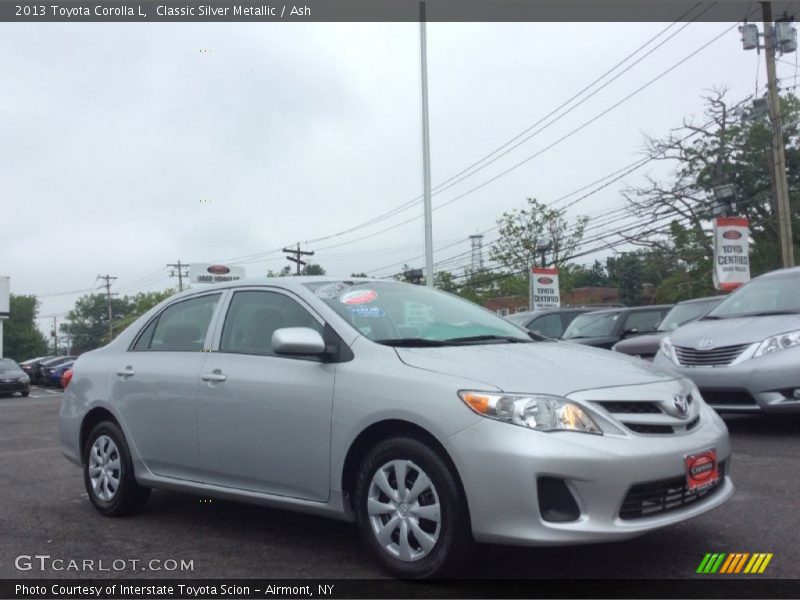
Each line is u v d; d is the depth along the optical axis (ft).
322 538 16.78
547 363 14.19
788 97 106.01
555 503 12.37
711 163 106.11
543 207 122.52
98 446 19.81
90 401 19.98
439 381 13.43
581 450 12.30
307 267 141.59
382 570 14.33
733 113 96.73
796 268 29.58
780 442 25.11
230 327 17.56
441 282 136.87
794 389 24.45
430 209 71.72
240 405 16.24
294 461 15.25
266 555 15.69
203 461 17.07
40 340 294.05
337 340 15.31
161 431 18.01
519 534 12.30
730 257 58.23
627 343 34.45
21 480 25.05
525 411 12.62
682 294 110.93
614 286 222.28
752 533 15.72
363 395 14.19
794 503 17.75
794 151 105.60
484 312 18.48
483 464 12.52
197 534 17.49
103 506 19.43
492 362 13.99
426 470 13.25
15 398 92.02
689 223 107.24
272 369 15.93
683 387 14.56
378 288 17.49
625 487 12.41
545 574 13.83
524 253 121.90
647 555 14.66
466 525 12.85
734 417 31.09
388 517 13.82
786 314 26.61
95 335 383.04
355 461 14.58
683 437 13.52
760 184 107.55
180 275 196.95
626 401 13.19
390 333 15.83
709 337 26.55
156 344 19.21
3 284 158.40
